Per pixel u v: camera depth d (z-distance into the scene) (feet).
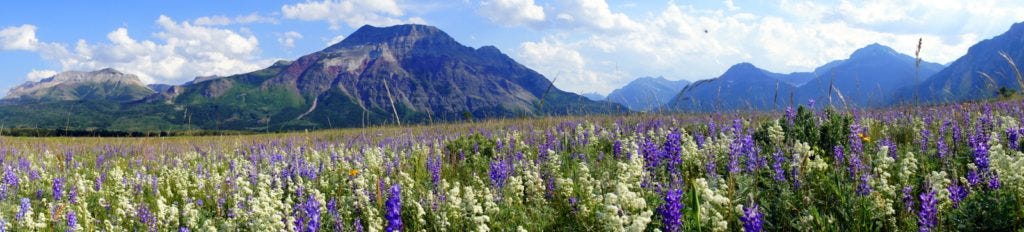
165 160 54.65
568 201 20.27
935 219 15.40
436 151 38.63
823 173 20.80
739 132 33.45
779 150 24.59
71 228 22.39
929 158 25.13
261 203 20.12
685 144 28.76
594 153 34.71
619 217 14.69
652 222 16.26
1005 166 17.52
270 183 29.60
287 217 19.07
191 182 36.65
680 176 23.11
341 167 35.86
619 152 31.94
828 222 16.26
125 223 24.99
